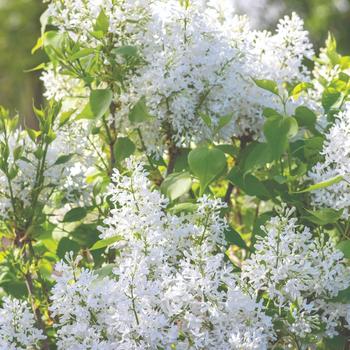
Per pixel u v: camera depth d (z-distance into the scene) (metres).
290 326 3.10
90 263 3.35
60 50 3.27
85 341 3.07
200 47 3.28
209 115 3.29
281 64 3.41
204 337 3.06
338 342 3.19
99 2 3.26
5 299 3.13
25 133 3.26
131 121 3.27
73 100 3.37
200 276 3.06
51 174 3.24
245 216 3.62
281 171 3.26
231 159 3.43
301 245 3.13
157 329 3.04
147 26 3.28
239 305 3.06
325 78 3.47
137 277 3.04
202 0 3.33
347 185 3.19
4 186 3.21
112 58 3.28
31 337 3.12
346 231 3.22
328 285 3.12
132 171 3.14
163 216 3.17
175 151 3.35
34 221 3.22
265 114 3.27
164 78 3.25
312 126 3.30
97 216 3.38
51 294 3.27
